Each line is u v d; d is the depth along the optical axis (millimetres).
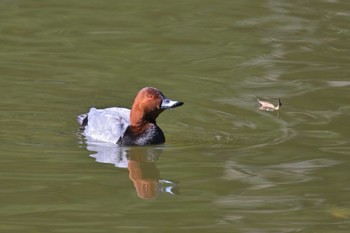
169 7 22094
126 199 11414
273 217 10922
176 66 18078
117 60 18312
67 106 15602
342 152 13508
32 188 11656
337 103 16062
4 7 21766
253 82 17219
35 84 16594
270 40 19844
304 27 20734
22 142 13656
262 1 22625
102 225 10453
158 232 10281
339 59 18688
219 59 18562
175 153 13477
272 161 13125
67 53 18672
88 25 20688
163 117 15203
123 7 22062
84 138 14039
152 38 19875
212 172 12602
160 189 11859
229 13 21750
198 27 20703
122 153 13414
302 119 15211
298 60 18594
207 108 15695
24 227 10297
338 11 21844
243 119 15211
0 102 15484
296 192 11820
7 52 18562
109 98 16125
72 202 11195
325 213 11078
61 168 12516
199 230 10406
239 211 11102
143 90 13883
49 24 20656
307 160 13164
